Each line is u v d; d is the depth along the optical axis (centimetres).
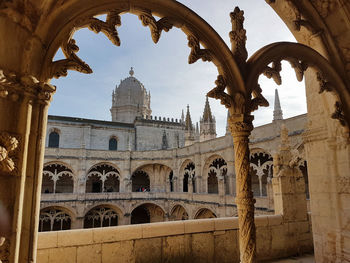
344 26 581
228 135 3494
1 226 268
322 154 660
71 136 4925
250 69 489
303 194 882
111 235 603
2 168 273
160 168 4903
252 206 454
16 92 294
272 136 2848
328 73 579
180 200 3866
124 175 4522
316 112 685
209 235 707
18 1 294
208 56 456
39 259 535
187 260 670
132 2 383
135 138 5594
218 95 461
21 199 287
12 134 287
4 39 288
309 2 592
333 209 624
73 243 567
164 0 407
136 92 6875
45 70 324
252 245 439
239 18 509
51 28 324
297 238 835
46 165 4156
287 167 880
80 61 349
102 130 5272
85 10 350
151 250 636
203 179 3962
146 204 4425
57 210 3819
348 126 591
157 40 412
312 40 625
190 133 5822
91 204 3881
